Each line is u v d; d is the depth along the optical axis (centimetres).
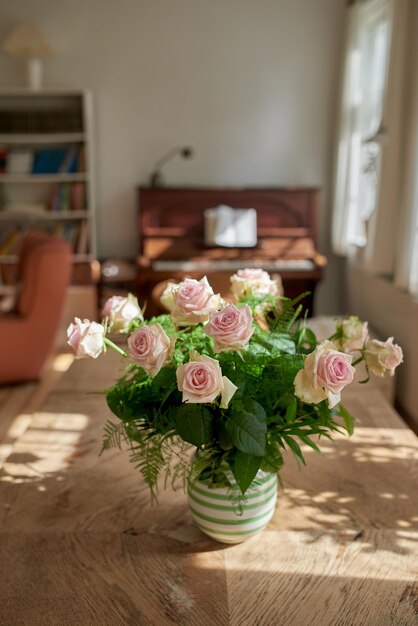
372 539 131
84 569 122
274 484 129
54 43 475
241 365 118
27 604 112
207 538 132
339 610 111
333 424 133
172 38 474
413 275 340
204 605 112
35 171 479
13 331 375
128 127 488
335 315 514
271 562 124
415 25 338
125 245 505
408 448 170
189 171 495
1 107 487
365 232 441
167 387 117
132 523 137
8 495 146
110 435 126
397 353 117
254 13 470
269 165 494
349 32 432
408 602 112
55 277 375
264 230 461
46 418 186
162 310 299
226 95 483
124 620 109
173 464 156
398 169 357
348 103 438
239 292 140
